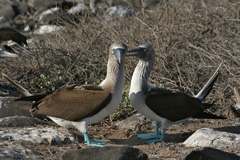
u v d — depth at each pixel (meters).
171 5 20.72
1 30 21.53
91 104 13.20
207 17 19.58
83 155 11.73
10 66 18.66
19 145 12.57
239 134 13.33
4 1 27.55
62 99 13.35
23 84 17.61
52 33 22.03
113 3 25.30
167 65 17.69
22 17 26.70
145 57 13.94
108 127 15.00
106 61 18.08
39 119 14.50
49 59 18.53
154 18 20.09
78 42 19.16
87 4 25.73
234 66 17.53
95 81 17.58
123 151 11.69
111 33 19.31
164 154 12.74
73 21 21.36
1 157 11.84
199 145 13.12
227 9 19.98
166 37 18.33
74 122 13.38
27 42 22.33
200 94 14.68
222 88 16.78
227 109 16.03
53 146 12.97
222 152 12.05
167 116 13.73
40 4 26.88
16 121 14.28
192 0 20.78
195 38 18.52
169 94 13.84
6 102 15.16
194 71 17.39
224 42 18.19
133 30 19.22
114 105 13.40
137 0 24.36
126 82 17.03
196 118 14.65
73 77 17.81
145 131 14.67
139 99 13.75
